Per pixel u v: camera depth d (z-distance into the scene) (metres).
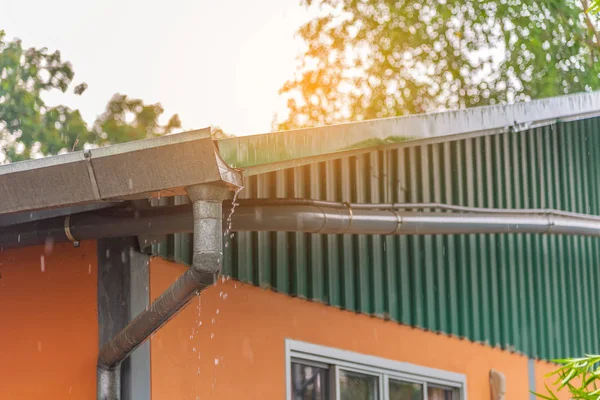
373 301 8.35
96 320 6.18
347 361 7.98
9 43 27.09
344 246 8.18
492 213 9.37
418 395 8.73
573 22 23.55
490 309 9.69
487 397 9.45
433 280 9.07
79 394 6.07
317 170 8.04
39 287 6.29
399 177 8.88
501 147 10.30
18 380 6.19
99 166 4.89
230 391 6.86
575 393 5.32
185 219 5.81
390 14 24.61
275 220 6.39
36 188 5.04
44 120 26.47
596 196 11.70
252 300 7.21
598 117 11.97
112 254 6.27
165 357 6.40
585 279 11.16
